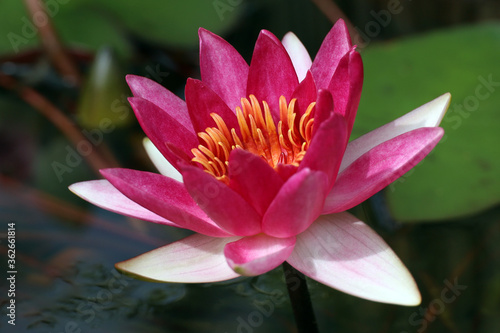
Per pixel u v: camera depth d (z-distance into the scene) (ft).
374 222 2.38
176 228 2.44
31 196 2.51
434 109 2.20
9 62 2.97
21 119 2.74
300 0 3.17
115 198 2.21
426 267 2.31
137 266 2.15
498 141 2.37
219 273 2.13
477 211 2.29
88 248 2.40
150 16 3.00
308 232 2.15
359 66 2.10
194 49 2.95
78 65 2.98
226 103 2.25
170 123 2.18
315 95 2.17
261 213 2.13
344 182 2.16
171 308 2.29
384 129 2.22
